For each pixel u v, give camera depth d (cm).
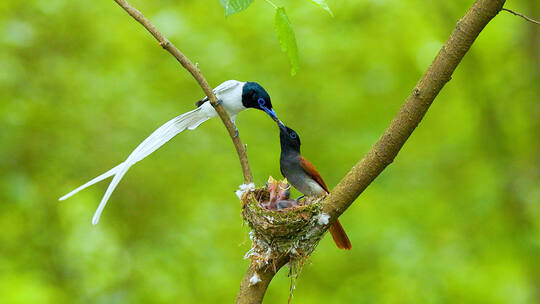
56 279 1530
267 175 1562
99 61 1489
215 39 1523
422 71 1653
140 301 1460
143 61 1571
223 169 1580
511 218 1575
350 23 1612
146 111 1475
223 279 1487
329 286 1627
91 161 1487
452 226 1631
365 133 1655
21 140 1406
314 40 1545
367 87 1689
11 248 1521
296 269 634
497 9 501
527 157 1614
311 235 627
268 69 1630
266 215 622
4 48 1354
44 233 1518
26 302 1494
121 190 1552
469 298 1584
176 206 1573
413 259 1542
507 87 1705
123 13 1490
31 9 1395
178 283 1478
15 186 1363
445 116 1908
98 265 1505
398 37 1689
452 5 1647
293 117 1694
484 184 1616
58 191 1501
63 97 1448
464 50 515
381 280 1589
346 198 579
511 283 1647
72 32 1472
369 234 1596
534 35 1612
